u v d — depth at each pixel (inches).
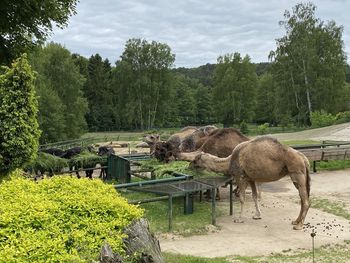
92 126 2847.0
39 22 648.4
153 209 438.6
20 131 403.5
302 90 1782.7
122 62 2237.9
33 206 196.9
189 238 353.7
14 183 241.6
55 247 175.3
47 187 233.9
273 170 391.9
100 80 2938.0
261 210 447.2
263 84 2920.8
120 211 217.6
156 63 2244.1
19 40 644.7
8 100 398.0
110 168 660.1
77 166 656.4
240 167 409.1
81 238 190.9
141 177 548.4
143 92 2236.7
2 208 195.9
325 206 456.8
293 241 345.7
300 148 727.7
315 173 663.8
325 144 771.4
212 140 510.3
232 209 443.2
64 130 1889.8
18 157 408.5
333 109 1777.8
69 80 1941.4
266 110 2923.2
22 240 174.6
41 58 1695.4
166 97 2308.1
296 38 1753.2
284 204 470.9
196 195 512.7
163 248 324.8
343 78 1780.3
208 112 3331.7
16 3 593.0
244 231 374.9
